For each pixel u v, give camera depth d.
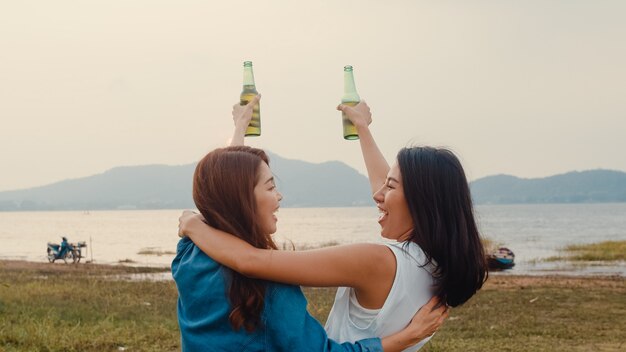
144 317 11.27
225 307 2.05
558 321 11.95
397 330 2.23
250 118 2.92
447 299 2.28
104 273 25.06
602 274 25.59
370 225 107.81
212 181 2.16
